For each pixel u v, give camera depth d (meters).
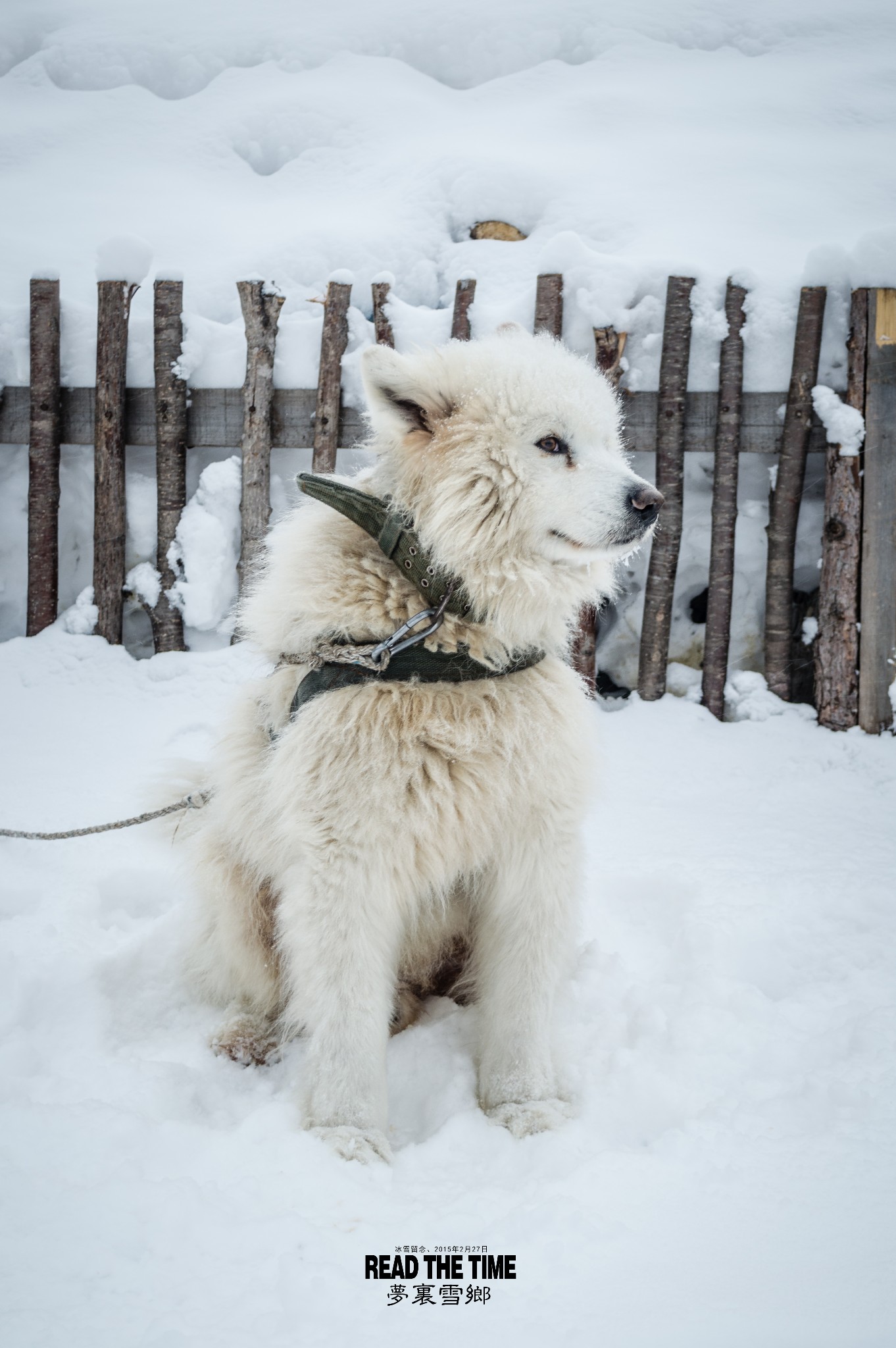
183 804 2.77
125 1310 1.39
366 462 5.68
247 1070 2.39
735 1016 2.35
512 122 8.74
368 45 10.91
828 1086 2.01
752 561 5.30
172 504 5.66
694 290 5.21
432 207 7.31
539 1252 1.54
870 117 8.38
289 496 5.79
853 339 4.80
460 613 2.15
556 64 10.03
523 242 6.90
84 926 3.04
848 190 7.12
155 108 9.93
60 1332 1.34
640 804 4.02
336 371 5.52
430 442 2.18
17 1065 2.23
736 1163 1.77
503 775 2.12
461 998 2.71
